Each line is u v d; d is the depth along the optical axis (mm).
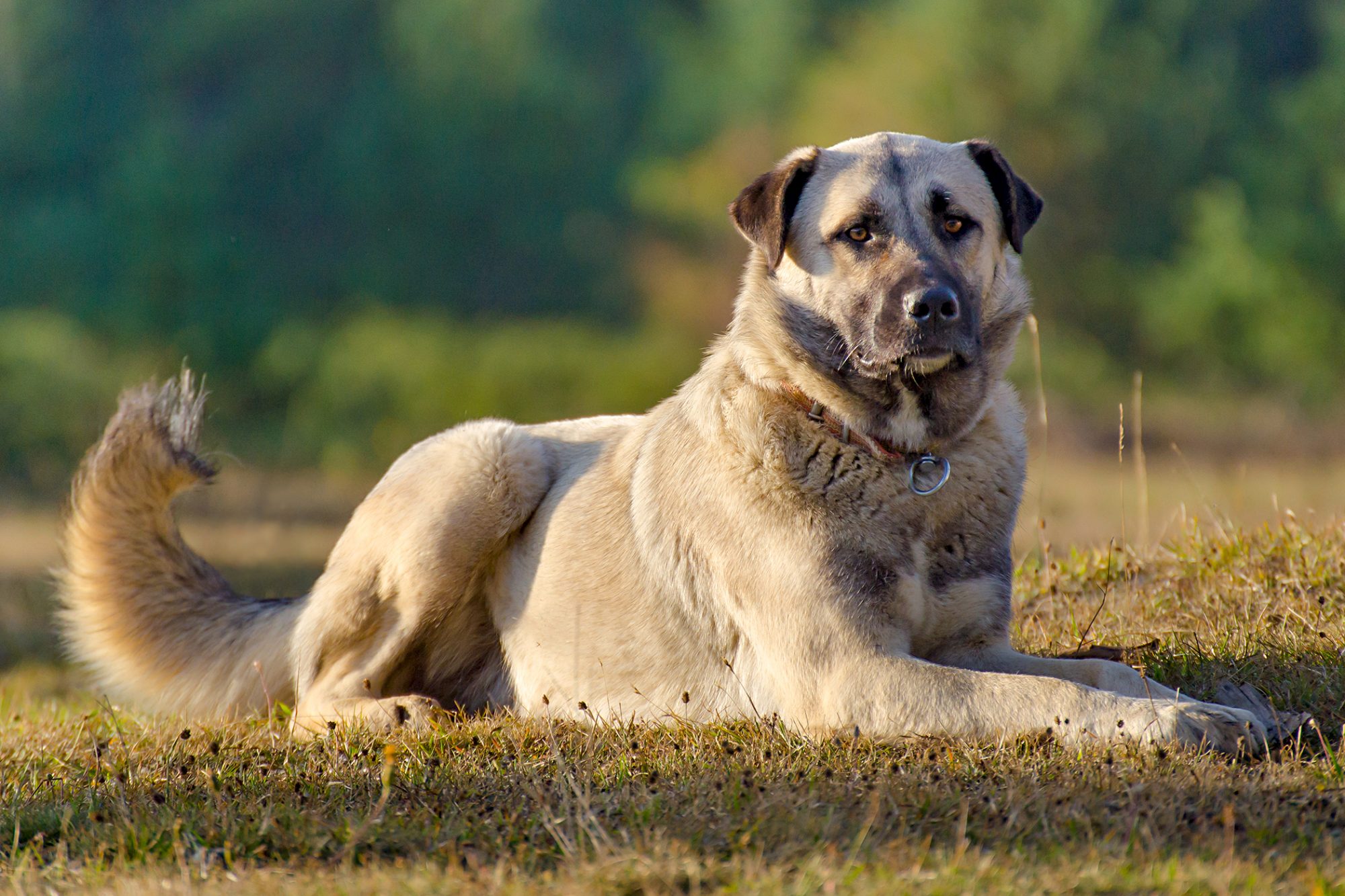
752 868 6086
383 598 10438
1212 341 50344
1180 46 56344
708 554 9289
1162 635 10117
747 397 9305
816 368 9148
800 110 57438
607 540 9883
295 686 10852
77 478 11359
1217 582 11164
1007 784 7164
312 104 62281
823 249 9359
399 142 60188
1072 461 40906
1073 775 7297
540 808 7137
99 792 8188
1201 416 45625
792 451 9039
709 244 57969
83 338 52500
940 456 9094
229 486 39219
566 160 61344
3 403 45000
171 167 57750
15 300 55844
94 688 12406
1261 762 7441
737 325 9695
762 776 7633
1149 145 53625
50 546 28609
